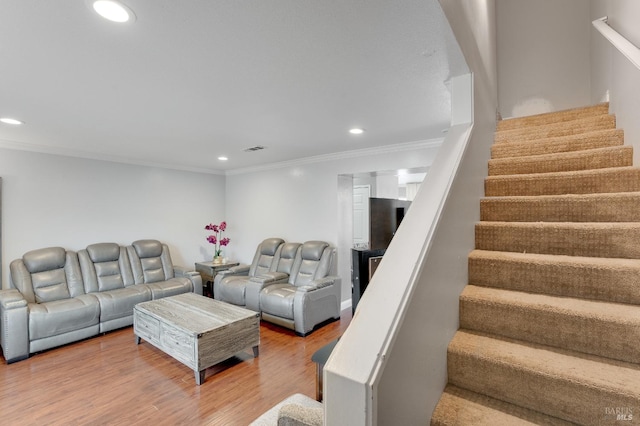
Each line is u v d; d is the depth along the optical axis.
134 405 2.30
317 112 2.63
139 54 1.67
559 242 1.64
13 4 1.24
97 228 4.46
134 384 2.59
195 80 1.99
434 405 1.16
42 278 3.60
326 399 0.72
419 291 1.01
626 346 1.16
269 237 5.47
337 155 4.47
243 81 2.01
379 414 0.74
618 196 1.64
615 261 1.43
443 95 2.26
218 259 5.61
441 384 1.24
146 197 5.05
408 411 0.93
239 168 5.86
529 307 1.34
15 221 3.74
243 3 1.25
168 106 2.46
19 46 1.57
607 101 2.56
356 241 5.55
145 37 1.50
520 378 1.16
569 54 3.45
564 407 1.08
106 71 1.86
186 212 5.62
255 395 2.44
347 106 2.49
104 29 1.43
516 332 1.37
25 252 3.80
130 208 4.84
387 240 3.68
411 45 1.56
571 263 1.44
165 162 5.12
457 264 1.48
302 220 4.97
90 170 4.40
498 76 3.76
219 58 1.72
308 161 4.86
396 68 1.83
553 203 1.81
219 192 6.19
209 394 2.45
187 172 5.64
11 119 2.77
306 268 4.40
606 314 1.21
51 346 3.21
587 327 1.23
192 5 1.26
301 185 4.98
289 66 1.81
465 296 1.49
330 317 4.10
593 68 3.12
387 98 2.31
